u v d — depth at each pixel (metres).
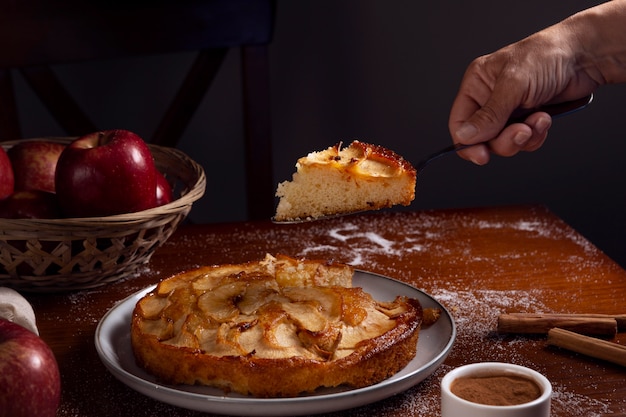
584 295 1.11
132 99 2.04
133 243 1.11
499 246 1.25
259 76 1.83
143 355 0.94
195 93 1.81
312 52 2.00
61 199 1.12
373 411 0.91
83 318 1.08
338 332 0.93
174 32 1.75
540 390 0.85
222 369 0.90
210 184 2.13
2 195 1.15
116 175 1.10
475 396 0.85
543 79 1.16
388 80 2.00
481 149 1.13
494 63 1.19
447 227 1.32
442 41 1.95
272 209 1.91
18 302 1.01
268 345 0.92
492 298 1.11
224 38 1.78
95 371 0.98
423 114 2.02
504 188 2.01
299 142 2.07
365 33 1.97
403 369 0.95
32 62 1.69
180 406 0.89
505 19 1.90
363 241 1.27
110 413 0.91
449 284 1.14
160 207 1.11
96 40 1.71
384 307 0.99
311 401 0.87
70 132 1.79
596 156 1.93
